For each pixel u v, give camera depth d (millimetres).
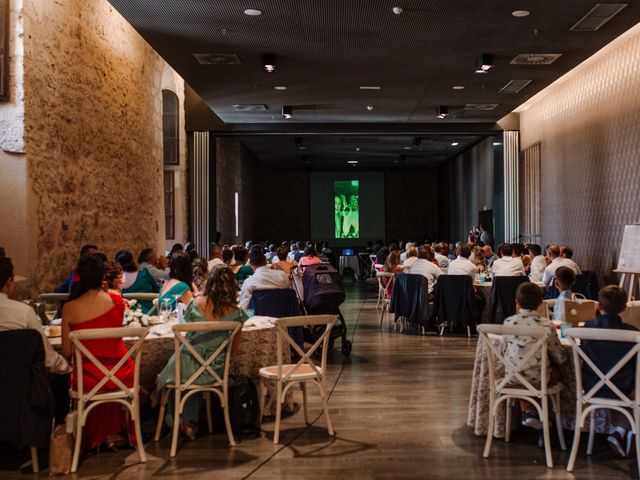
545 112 12578
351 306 12547
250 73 9625
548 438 3672
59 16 6246
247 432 4352
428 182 24594
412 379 5961
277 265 8109
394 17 7098
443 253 12414
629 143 9070
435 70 9453
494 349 3840
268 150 19547
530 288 3922
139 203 9031
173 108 12711
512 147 14188
